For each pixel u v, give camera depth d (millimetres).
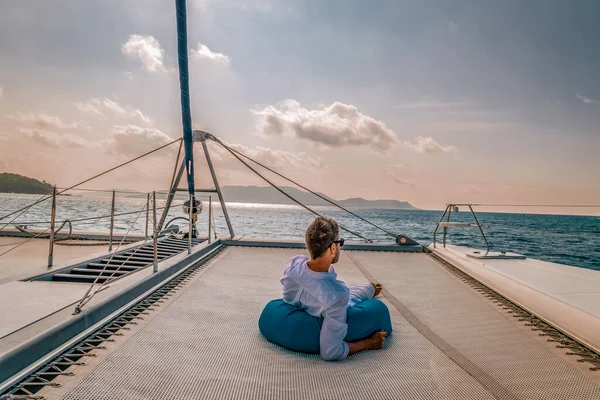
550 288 4672
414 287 4805
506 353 2816
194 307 3713
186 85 7582
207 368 2434
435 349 2873
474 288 4781
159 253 5859
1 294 3455
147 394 2080
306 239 2676
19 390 2066
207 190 8102
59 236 7918
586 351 2865
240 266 5738
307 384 2264
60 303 3180
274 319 2812
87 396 2025
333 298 2562
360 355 2729
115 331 3029
